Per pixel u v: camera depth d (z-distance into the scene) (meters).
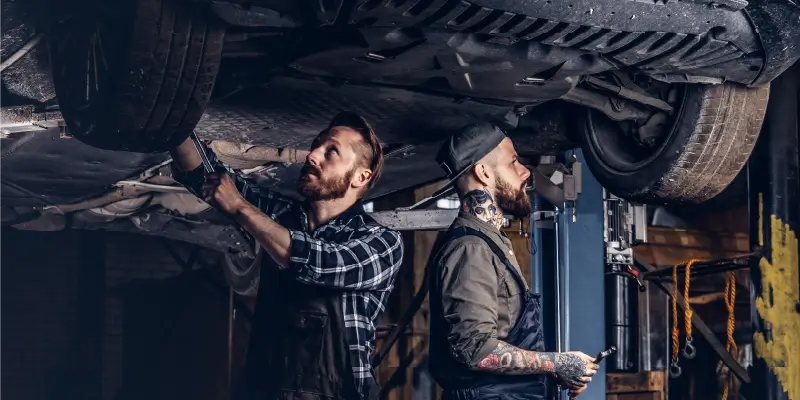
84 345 9.62
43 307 9.56
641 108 3.85
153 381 9.72
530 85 3.35
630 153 4.02
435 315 2.70
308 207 2.84
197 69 2.92
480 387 2.60
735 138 3.79
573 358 2.61
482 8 2.79
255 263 7.83
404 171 4.86
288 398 2.66
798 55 3.41
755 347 4.85
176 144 3.11
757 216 4.87
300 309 2.69
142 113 2.98
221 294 9.84
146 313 9.82
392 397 6.79
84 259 9.73
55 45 3.29
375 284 2.66
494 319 2.56
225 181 2.61
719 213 9.04
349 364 2.64
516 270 2.67
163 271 9.94
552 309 4.82
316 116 3.73
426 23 2.86
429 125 3.88
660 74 3.54
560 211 4.72
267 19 2.87
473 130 2.81
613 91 3.64
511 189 2.82
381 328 6.91
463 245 2.62
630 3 2.94
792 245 4.78
